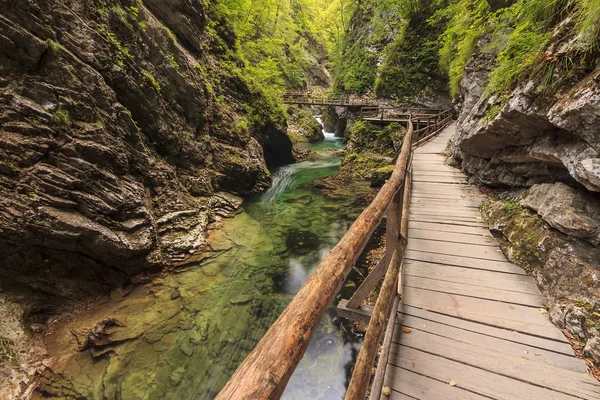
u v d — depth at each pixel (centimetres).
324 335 441
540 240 299
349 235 148
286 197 1059
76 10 516
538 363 208
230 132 1011
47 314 440
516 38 359
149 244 550
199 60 957
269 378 66
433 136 1257
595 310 217
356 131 1471
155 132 692
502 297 278
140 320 449
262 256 660
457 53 1081
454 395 190
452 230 423
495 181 509
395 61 2027
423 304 278
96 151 500
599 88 215
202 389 371
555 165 328
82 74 502
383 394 193
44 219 419
